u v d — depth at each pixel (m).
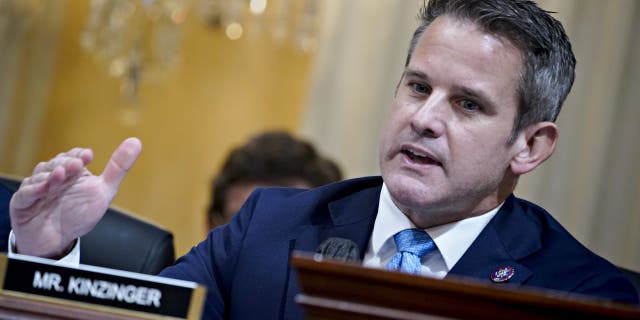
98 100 9.70
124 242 4.65
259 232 3.49
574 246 3.38
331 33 8.98
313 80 9.02
